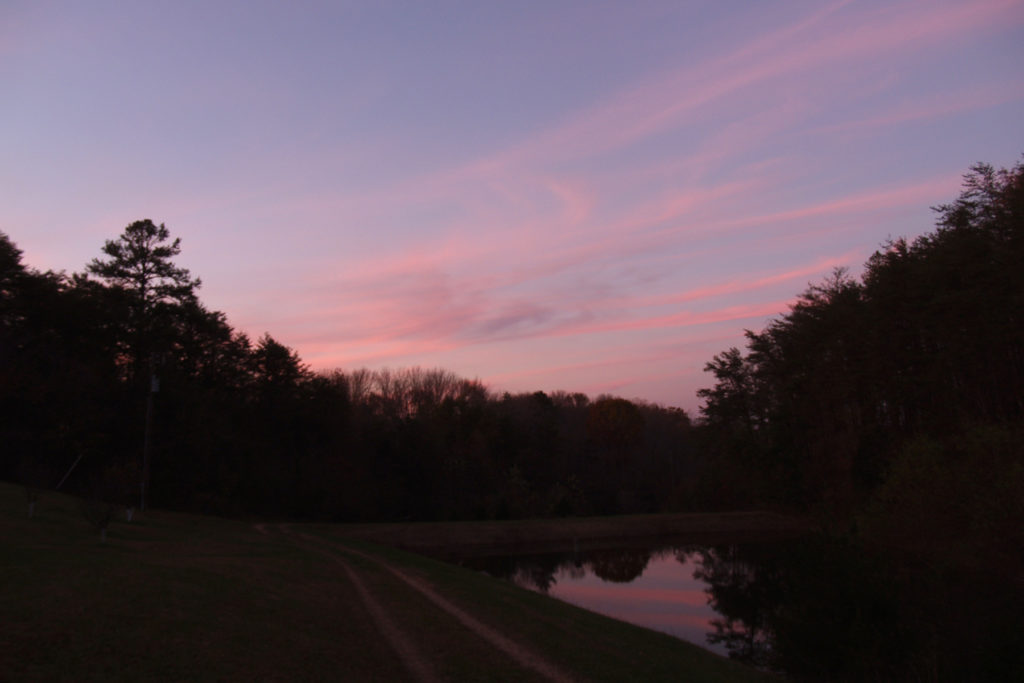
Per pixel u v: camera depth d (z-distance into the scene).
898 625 14.32
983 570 19.08
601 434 98.00
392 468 68.94
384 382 105.88
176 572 15.91
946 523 22.20
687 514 62.53
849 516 40.56
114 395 46.75
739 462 58.12
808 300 53.47
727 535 57.28
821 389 49.31
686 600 29.48
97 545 20.48
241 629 11.09
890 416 43.56
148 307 49.38
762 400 58.75
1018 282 29.53
